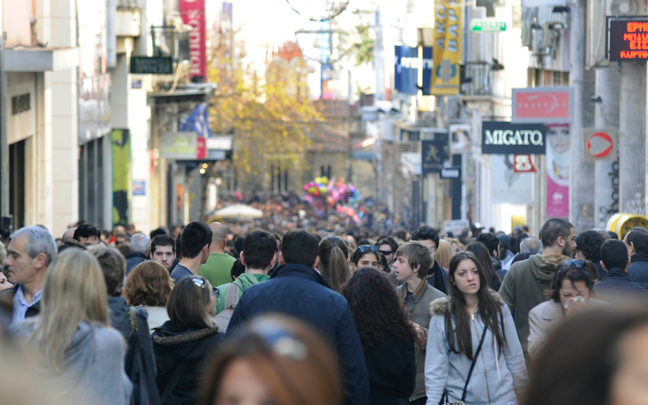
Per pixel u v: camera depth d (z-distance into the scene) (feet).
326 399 10.98
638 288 64.28
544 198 277.44
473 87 333.01
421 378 59.16
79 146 245.45
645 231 77.66
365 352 52.01
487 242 94.94
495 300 51.72
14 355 10.19
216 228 82.74
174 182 449.06
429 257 63.52
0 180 155.94
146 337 43.91
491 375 51.44
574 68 233.76
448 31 317.83
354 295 52.49
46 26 184.34
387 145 644.27
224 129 481.05
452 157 444.96
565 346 10.65
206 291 51.67
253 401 10.87
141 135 328.49
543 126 248.93
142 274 58.44
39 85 187.52
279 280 49.44
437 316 52.39
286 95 483.92
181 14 359.05
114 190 296.10
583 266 53.83
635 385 10.23
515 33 310.65
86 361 35.19
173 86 334.44
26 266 54.44
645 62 181.37
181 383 50.57
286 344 11.12
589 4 199.21
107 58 272.72
